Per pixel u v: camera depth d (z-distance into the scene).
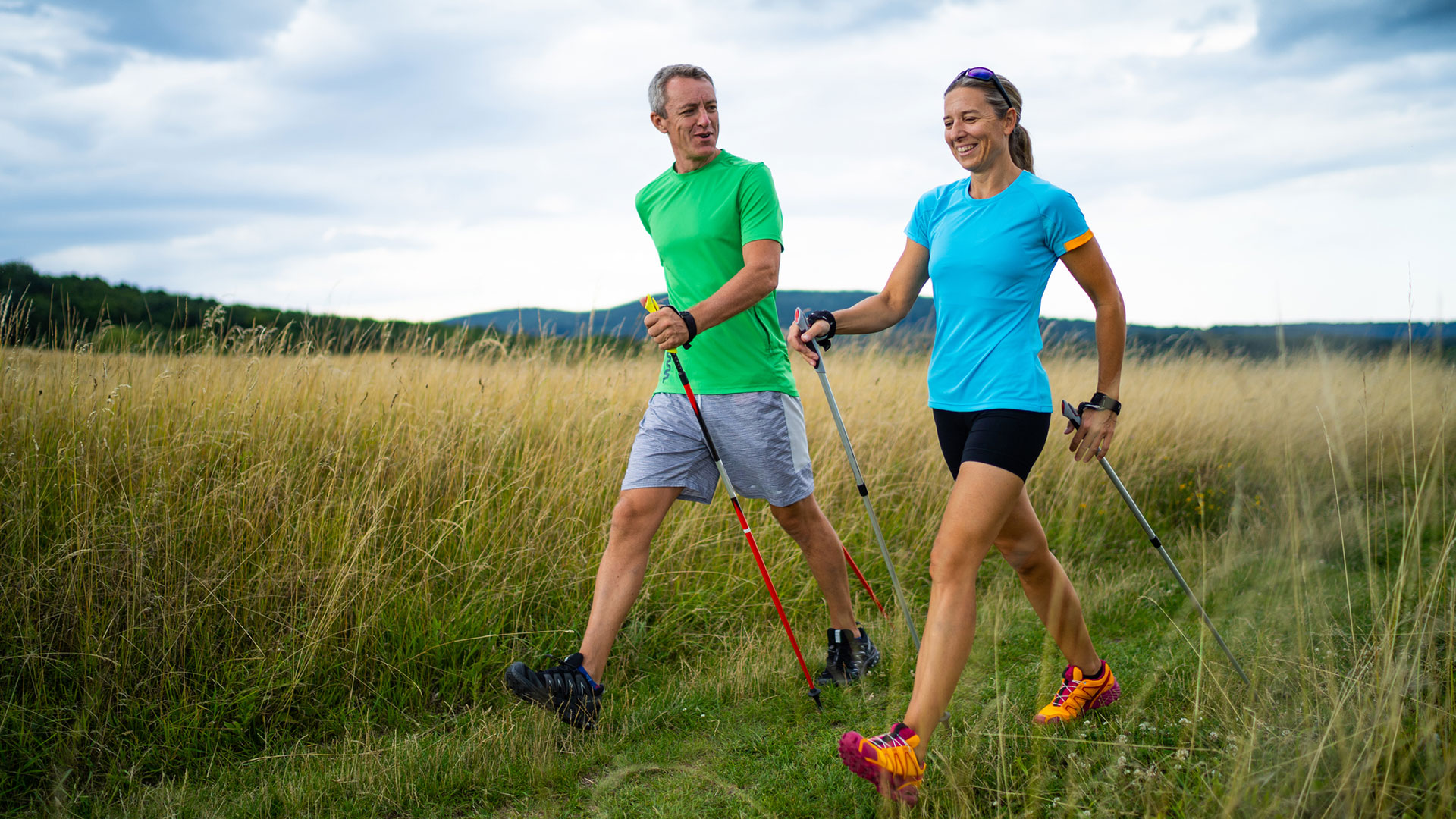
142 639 2.93
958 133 2.54
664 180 3.37
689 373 3.20
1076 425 2.58
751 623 3.89
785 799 2.36
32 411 3.63
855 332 2.97
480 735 2.77
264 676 2.98
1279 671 2.30
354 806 2.41
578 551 3.90
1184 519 5.75
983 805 2.18
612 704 3.07
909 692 3.08
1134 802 2.08
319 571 3.25
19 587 2.94
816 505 3.33
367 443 4.13
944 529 2.36
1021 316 2.49
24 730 2.64
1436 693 2.13
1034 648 3.54
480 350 5.32
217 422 3.84
